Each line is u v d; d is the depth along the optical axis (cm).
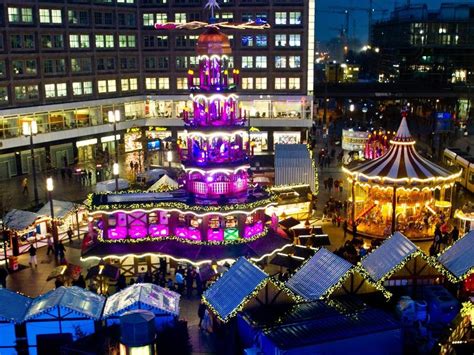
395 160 5131
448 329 3000
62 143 8675
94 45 9150
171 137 9350
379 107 14975
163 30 9800
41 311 2991
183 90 9969
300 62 9631
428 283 3500
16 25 8006
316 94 13075
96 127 9138
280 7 9475
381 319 2902
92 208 4400
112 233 4484
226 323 3050
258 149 9788
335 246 4934
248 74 9744
